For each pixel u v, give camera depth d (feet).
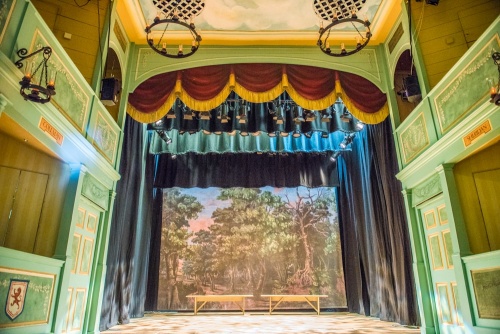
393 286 25.96
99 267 18.83
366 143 31.73
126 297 26.61
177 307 34.63
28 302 12.29
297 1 21.43
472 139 14.67
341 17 22.35
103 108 18.92
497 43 13.57
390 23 22.80
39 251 14.58
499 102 11.93
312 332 19.39
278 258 36.45
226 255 36.24
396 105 22.68
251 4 21.56
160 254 35.86
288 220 37.55
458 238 15.28
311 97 23.71
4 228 14.07
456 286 16.33
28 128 12.67
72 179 15.88
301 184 37.73
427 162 18.06
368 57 24.34
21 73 11.42
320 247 36.96
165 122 29.50
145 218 33.71
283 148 34.32
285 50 24.34
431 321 18.17
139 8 21.56
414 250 19.48
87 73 18.29
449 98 16.55
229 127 30.07
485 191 15.62
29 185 14.88
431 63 19.21
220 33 23.52
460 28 19.44
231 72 23.76
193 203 37.52
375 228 28.89
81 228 17.03
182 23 16.49
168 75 23.77
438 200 17.66
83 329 17.21
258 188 38.40
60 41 18.35
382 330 20.18
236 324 23.97
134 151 28.68
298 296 32.65
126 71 23.11
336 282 36.04
